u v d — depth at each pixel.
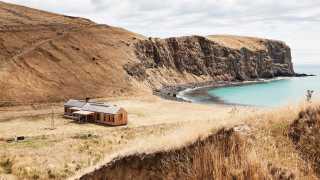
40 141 54.31
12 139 58.12
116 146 46.31
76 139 55.09
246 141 10.27
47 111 103.00
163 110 106.12
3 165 35.53
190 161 10.63
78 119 86.12
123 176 11.91
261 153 9.88
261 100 146.50
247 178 9.55
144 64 198.25
